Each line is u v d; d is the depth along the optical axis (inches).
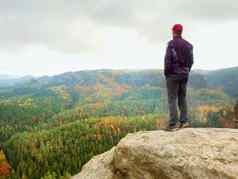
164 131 184.7
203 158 141.8
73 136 4099.4
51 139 4072.3
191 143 156.6
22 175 2566.4
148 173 157.9
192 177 137.7
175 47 180.4
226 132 170.9
